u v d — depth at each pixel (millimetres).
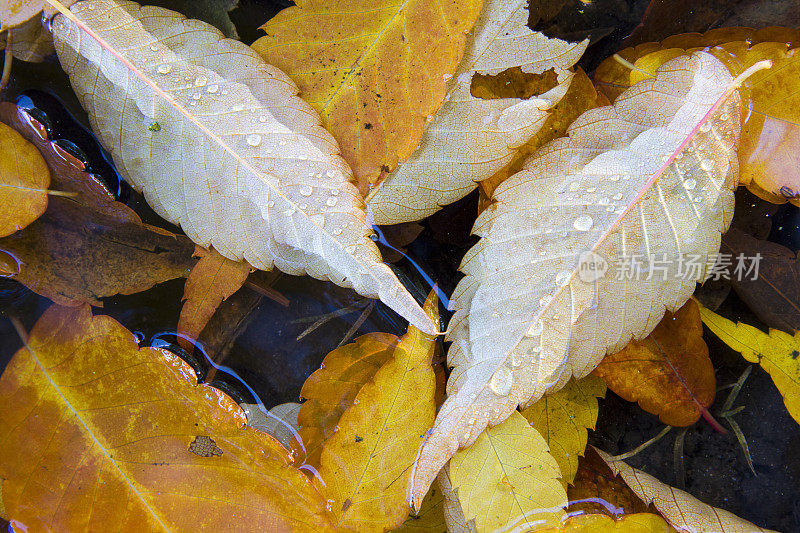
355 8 362
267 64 362
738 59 369
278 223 359
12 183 364
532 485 360
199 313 368
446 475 360
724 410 374
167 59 361
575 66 371
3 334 363
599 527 363
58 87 369
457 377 356
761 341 371
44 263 366
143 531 357
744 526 365
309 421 367
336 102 362
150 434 359
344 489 358
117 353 362
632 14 378
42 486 357
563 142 362
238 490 358
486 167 365
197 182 361
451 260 375
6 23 361
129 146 361
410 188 364
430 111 361
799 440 373
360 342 371
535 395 357
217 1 374
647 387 371
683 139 361
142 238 369
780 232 375
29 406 359
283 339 374
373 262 357
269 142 359
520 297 358
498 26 365
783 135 366
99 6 361
